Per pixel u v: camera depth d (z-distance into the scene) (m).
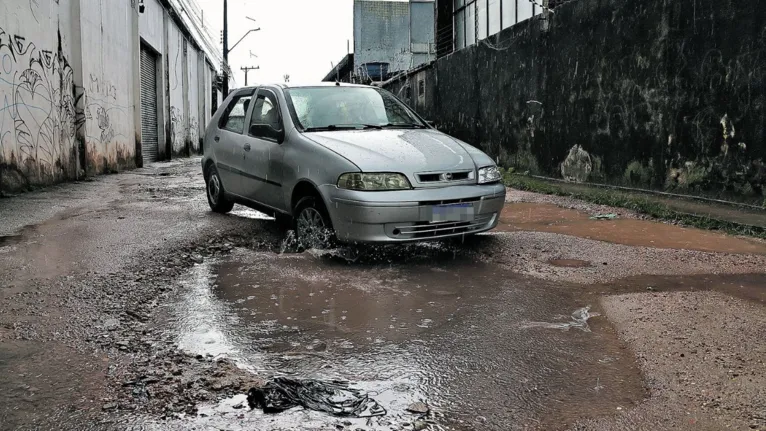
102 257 5.16
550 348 3.30
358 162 5.14
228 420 2.50
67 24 12.37
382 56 37.34
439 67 17.88
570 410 2.60
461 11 18.30
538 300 4.20
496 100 13.91
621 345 3.34
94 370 2.96
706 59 7.54
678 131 8.09
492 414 2.57
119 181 13.05
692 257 5.49
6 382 2.81
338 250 5.46
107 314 3.77
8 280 4.45
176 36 26.55
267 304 4.07
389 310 3.96
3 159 9.46
